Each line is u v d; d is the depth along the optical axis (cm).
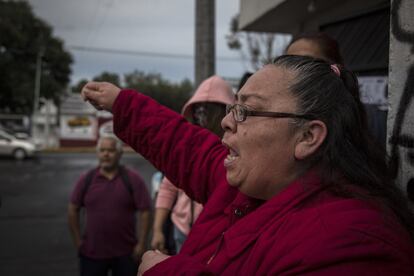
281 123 99
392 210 98
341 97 100
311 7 279
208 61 486
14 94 2986
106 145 316
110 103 159
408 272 82
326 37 173
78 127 3238
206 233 121
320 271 82
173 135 152
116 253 309
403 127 122
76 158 2117
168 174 154
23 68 3058
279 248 90
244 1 350
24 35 2986
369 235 82
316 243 84
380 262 81
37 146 2242
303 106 98
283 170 101
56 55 3077
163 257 113
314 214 90
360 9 261
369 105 252
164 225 275
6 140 1912
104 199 311
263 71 106
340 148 98
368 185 99
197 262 99
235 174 107
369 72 255
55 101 3247
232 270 99
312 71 101
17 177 1305
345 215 87
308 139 99
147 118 155
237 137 105
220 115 217
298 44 173
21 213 755
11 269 449
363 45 261
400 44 124
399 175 123
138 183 322
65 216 733
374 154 104
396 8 125
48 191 1032
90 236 309
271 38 1060
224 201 125
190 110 231
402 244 85
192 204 231
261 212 102
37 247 535
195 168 147
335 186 97
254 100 103
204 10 482
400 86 124
